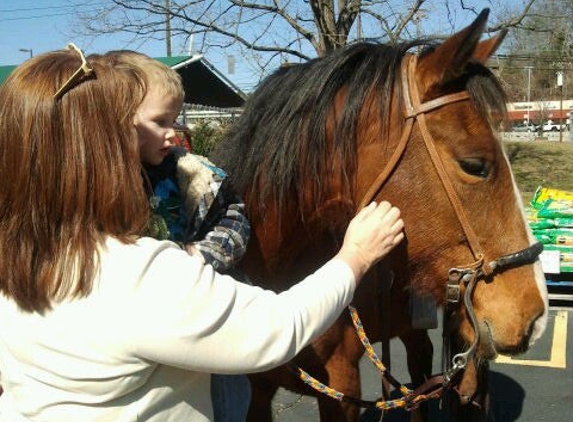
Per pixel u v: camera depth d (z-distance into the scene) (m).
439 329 4.89
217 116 14.64
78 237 1.08
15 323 1.13
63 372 1.09
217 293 1.10
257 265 1.91
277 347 1.13
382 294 1.92
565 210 5.18
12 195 1.10
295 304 1.18
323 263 1.97
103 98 1.11
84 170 1.08
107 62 1.18
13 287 1.10
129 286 1.06
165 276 1.08
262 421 2.26
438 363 4.23
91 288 1.07
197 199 1.44
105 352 1.06
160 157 1.35
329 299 1.22
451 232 1.62
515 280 1.64
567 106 29.05
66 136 1.08
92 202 1.09
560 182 14.64
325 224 1.79
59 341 1.08
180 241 1.42
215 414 1.53
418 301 2.21
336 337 2.02
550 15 9.44
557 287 5.53
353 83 1.67
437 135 1.59
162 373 1.13
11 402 1.21
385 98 1.63
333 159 1.70
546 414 3.58
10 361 1.17
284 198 1.78
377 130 1.64
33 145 1.08
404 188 1.62
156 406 1.14
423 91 1.61
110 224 1.10
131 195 1.12
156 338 1.05
